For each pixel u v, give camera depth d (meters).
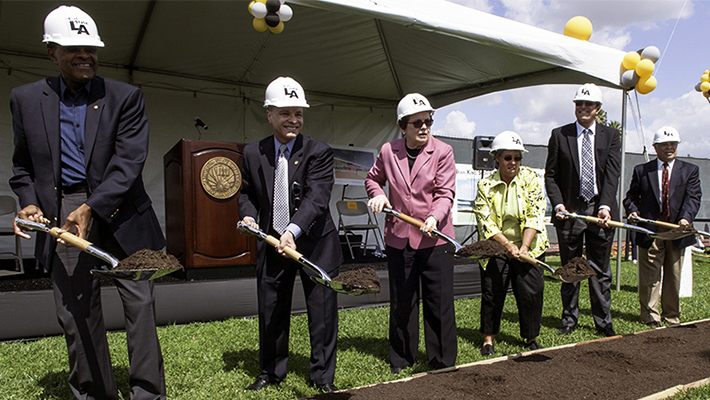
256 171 2.84
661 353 3.33
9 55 6.68
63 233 2.04
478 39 5.06
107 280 4.42
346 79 8.53
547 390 2.63
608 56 5.86
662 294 4.66
